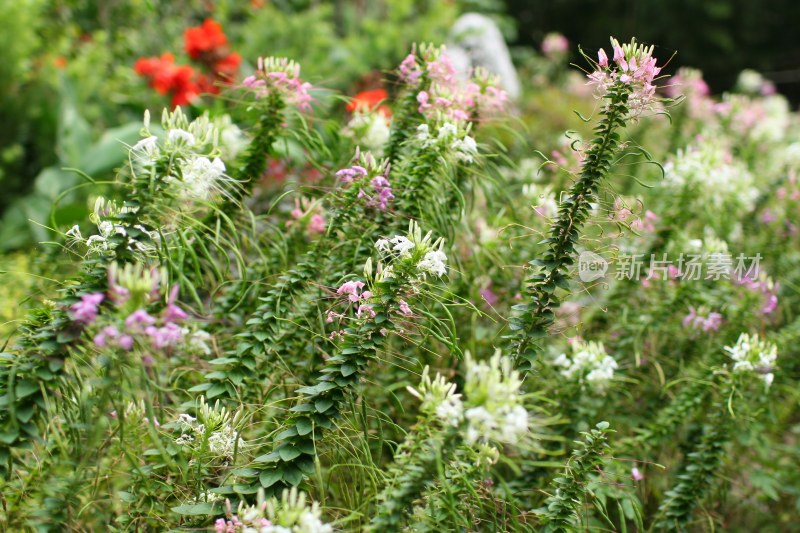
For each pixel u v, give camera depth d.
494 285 2.85
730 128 3.98
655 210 3.05
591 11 14.51
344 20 8.70
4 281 2.95
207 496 2.34
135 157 2.37
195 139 2.35
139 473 2.31
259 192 3.17
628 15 14.05
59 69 4.82
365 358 2.34
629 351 2.84
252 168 2.65
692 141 3.54
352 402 2.37
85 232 2.82
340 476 2.48
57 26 5.83
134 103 5.23
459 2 9.80
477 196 3.03
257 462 2.32
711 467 2.59
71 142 4.29
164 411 2.44
